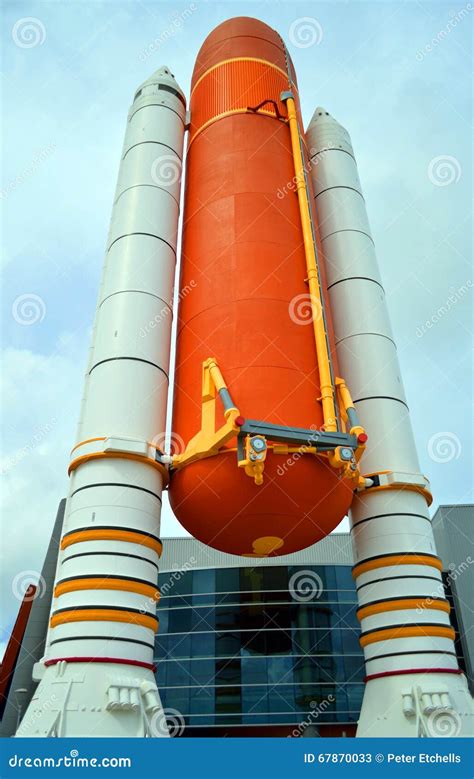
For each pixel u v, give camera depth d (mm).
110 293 25562
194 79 33719
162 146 29781
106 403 22859
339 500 22125
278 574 43781
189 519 22641
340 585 43344
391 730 20703
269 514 21219
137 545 20719
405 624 22141
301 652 41062
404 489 24500
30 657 43500
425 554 23469
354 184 32344
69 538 20797
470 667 39719
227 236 25875
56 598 20438
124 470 21594
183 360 24969
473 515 43906
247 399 22062
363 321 28062
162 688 40688
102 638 19078
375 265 30234
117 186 29797
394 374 27219
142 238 26734
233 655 41219
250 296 24141
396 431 25703
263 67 31141
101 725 17750
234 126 29062
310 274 25125
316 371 23547
